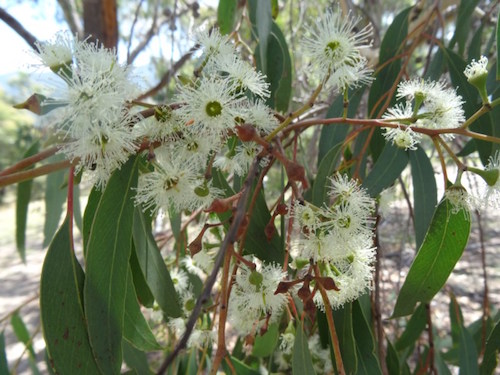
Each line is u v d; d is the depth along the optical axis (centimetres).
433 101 15
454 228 16
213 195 15
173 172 14
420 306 26
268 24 22
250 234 17
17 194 28
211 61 15
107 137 13
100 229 14
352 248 14
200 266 23
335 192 14
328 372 23
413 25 31
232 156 15
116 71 13
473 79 14
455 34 27
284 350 22
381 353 22
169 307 18
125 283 15
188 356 25
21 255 29
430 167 20
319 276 13
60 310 14
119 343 14
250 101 15
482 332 29
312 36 16
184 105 14
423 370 24
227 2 24
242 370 22
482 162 22
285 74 25
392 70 25
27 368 51
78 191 27
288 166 11
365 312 19
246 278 15
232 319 17
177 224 23
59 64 13
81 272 15
